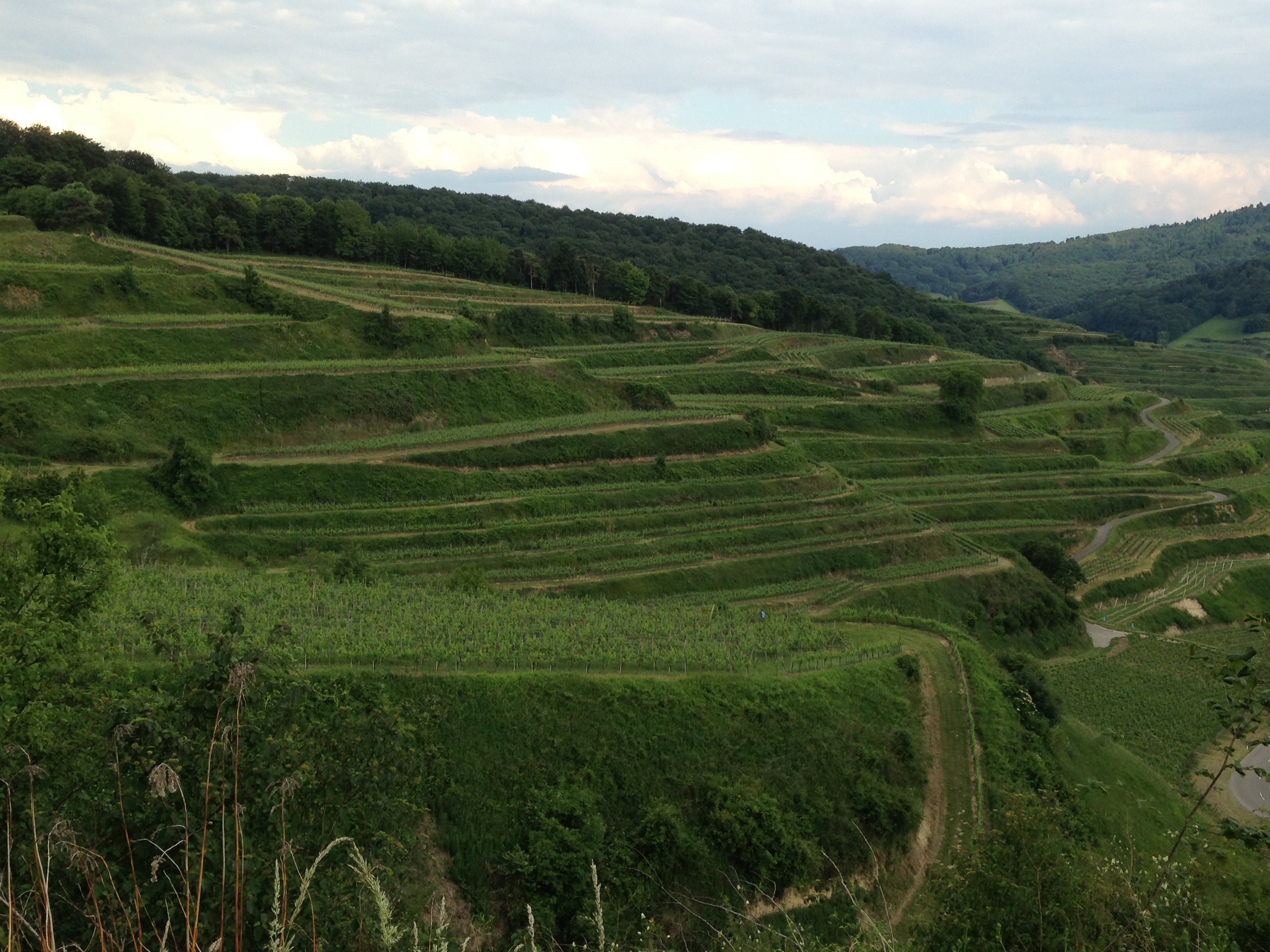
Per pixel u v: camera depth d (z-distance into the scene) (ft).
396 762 66.08
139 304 380.99
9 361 309.63
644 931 123.03
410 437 351.05
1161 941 61.21
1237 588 437.58
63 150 503.61
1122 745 241.35
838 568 335.06
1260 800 222.07
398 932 38.34
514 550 299.58
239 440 322.75
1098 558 432.25
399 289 547.08
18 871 44.88
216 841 49.60
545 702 152.66
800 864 140.67
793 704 170.91
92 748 60.03
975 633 322.34
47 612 78.89
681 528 338.54
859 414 535.60
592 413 419.74
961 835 159.22
